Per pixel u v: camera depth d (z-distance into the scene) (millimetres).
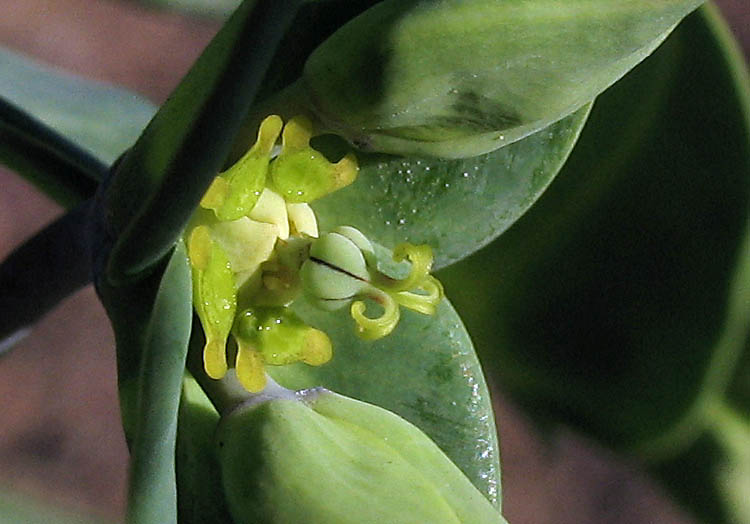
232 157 58
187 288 52
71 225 59
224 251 58
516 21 53
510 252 78
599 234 77
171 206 52
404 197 62
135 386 53
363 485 57
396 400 62
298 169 58
